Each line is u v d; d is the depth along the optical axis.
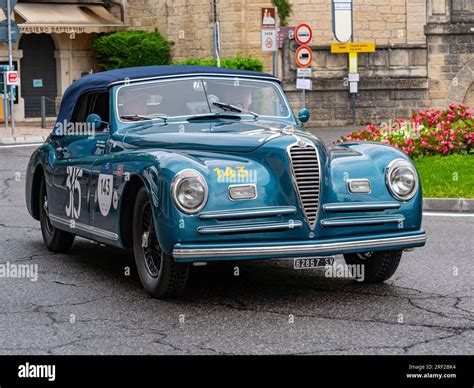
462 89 33.84
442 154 18.16
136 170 8.34
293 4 35.31
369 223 8.27
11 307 8.26
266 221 7.99
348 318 7.71
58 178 10.41
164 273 8.21
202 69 9.89
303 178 8.09
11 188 17.34
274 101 9.95
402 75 34.00
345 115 34.09
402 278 9.29
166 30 36.97
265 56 35.31
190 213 7.82
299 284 9.05
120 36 36.59
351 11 33.84
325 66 34.09
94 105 10.13
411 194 8.48
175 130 9.05
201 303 8.28
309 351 6.77
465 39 33.72
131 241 8.87
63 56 37.47
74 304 8.34
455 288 8.82
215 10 35.47
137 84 9.67
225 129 8.89
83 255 10.91
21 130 31.27
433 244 11.27
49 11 36.31
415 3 35.34
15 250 11.22
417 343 6.95
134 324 7.60
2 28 27.89
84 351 6.86
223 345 6.95
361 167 8.46
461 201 14.54
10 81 28.03
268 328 7.42
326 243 8.03
